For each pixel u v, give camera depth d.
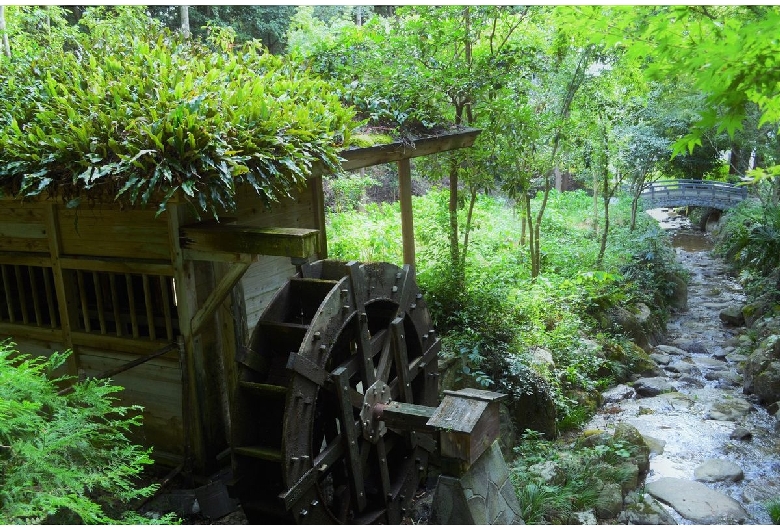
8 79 5.13
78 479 2.53
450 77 7.37
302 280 4.39
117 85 4.52
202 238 4.22
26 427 2.54
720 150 18.55
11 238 5.11
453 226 8.22
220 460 4.68
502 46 7.99
